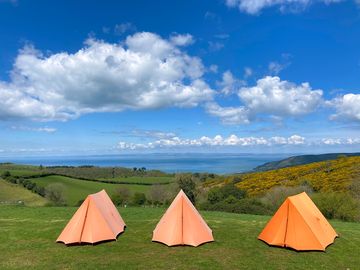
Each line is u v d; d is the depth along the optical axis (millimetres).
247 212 35750
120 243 16938
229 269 13227
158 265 13625
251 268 13359
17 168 113438
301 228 15914
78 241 16719
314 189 54406
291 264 13883
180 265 13617
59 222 22312
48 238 18109
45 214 26344
